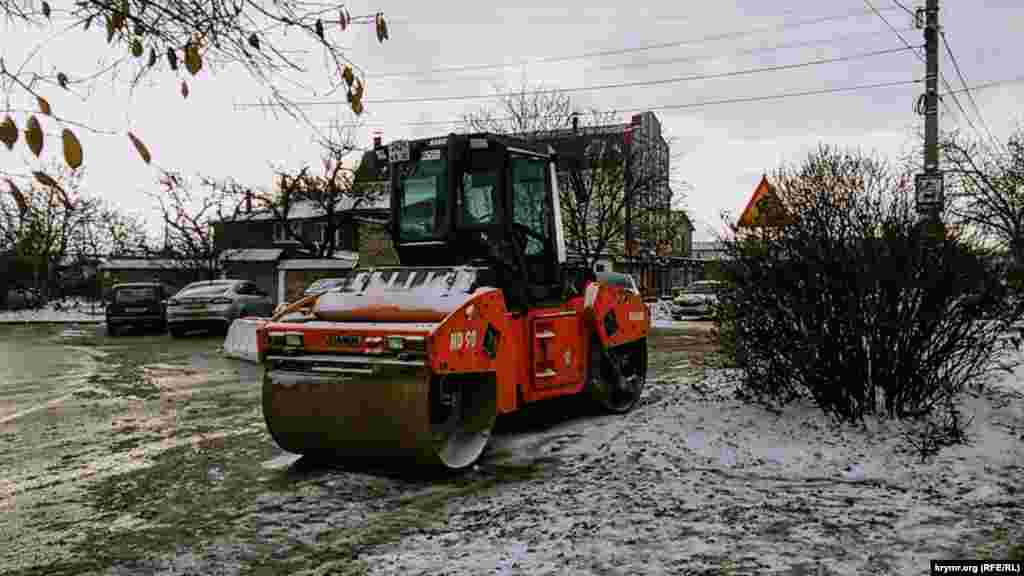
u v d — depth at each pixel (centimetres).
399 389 589
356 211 3400
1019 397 675
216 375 1291
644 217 3130
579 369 803
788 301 643
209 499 567
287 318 684
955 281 600
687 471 584
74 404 1009
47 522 521
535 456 671
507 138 761
